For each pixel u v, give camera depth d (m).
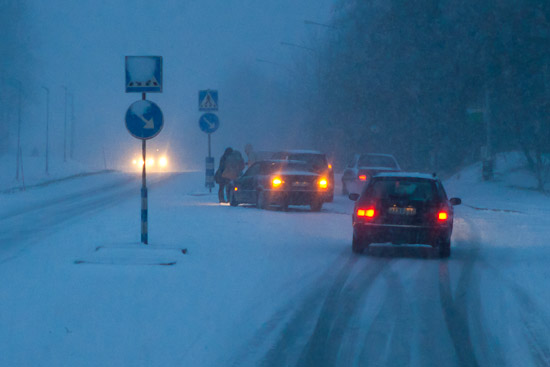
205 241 25.83
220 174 45.22
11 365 10.62
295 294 16.89
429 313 15.03
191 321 13.77
